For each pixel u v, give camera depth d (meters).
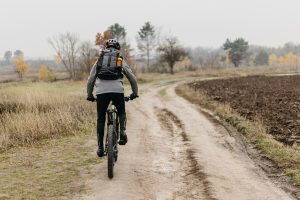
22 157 8.61
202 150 9.72
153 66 90.75
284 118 14.27
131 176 7.18
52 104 15.63
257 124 12.74
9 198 5.95
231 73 76.12
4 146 9.69
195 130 12.87
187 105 20.92
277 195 6.44
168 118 15.89
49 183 6.71
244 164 8.45
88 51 56.88
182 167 8.05
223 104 18.86
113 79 6.65
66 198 5.99
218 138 11.52
